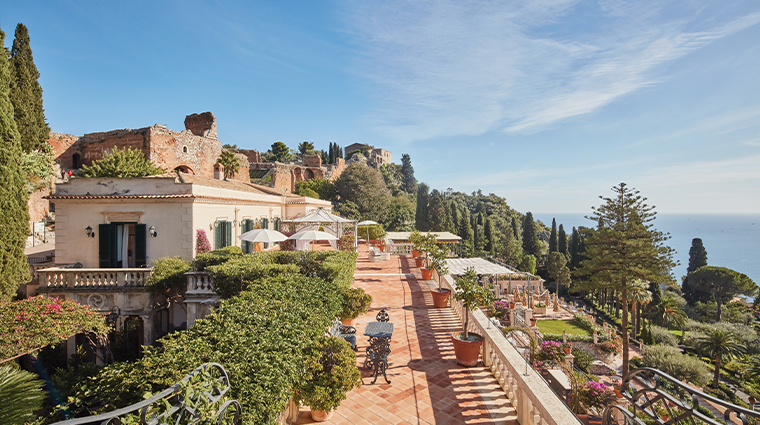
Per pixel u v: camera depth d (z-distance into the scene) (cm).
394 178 12612
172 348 450
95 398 502
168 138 4175
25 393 329
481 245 8019
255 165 6375
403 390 710
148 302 1339
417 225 8206
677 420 288
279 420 532
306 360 551
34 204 2772
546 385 542
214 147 4931
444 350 917
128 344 1359
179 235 1547
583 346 3353
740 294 6681
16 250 1363
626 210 3609
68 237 1570
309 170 7744
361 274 2072
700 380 3084
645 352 3422
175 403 286
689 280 7456
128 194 1582
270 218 2672
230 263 1229
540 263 8562
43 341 1014
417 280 1880
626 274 3466
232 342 471
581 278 7019
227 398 343
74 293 1331
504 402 664
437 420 607
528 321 2523
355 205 6450
